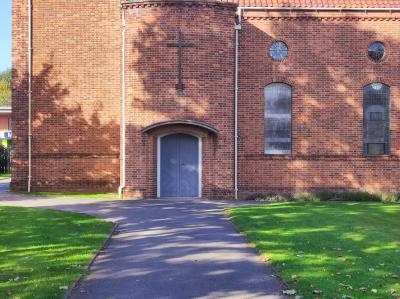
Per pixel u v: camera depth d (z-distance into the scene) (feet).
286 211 57.26
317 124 76.02
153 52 70.74
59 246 37.91
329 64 76.28
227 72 72.49
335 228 46.39
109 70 81.15
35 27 80.74
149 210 58.95
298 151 75.82
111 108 81.20
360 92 76.48
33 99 80.53
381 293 26.40
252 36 75.66
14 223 47.83
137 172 71.41
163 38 70.69
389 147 76.89
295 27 76.18
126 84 71.51
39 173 80.69
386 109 77.10
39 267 31.45
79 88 81.00
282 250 36.81
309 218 52.11
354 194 72.02
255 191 75.20
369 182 76.33
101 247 38.27
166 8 70.64
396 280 29.04
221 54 72.08
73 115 80.84
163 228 47.01
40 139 80.59
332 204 65.36
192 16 70.85
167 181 73.10
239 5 75.61
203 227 47.50
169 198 71.77
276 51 76.13
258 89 75.56
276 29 75.97
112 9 81.05
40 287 27.02
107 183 81.00
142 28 71.00
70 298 26.17
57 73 80.79
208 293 27.20
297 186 75.66
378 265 32.53
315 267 31.78
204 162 72.28
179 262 34.04
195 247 38.73
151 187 71.87
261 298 26.30
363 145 76.69
